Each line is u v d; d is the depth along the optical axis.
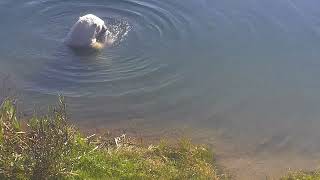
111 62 10.82
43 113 9.25
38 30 11.95
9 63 10.73
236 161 8.40
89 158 7.50
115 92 9.98
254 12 12.67
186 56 11.11
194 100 9.88
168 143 8.62
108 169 7.41
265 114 9.59
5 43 11.38
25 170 6.89
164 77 10.45
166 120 9.37
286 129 9.27
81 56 10.97
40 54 11.02
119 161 7.65
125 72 10.55
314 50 11.38
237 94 10.05
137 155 7.95
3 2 12.85
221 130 9.17
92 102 9.69
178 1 13.02
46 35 11.76
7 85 10.04
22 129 8.50
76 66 10.67
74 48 11.20
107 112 9.47
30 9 12.67
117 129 9.07
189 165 7.87
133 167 7.55
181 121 9.36
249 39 11.77
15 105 9.15
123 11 12.73
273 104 9.85
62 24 12.25
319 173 8.06
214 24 12.25
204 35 11.88
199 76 10.51
